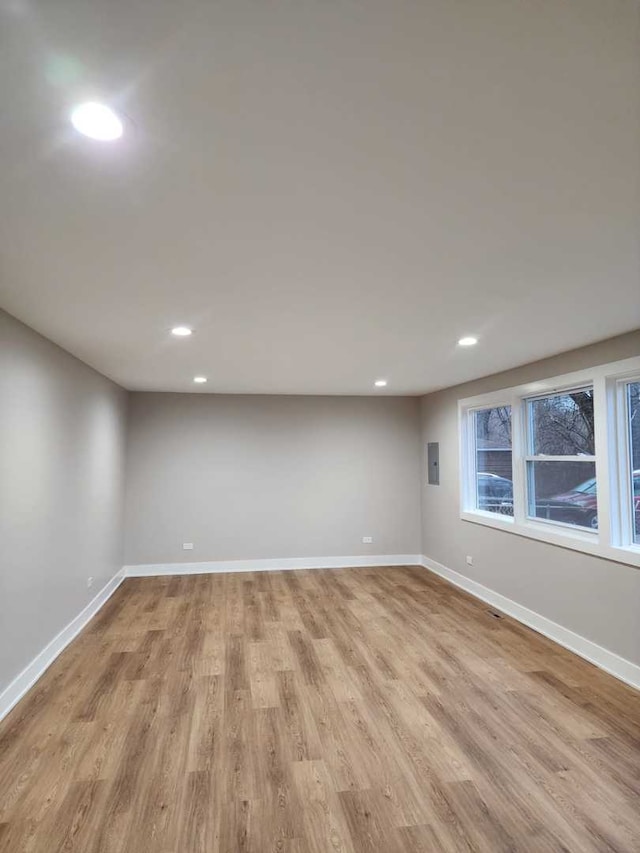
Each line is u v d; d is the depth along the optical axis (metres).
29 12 0.85
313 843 1.92
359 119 1.17
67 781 2.28
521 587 4.49
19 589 3.04
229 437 6.52
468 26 0.91
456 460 5.80
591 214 1.68
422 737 2.65
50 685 3.23
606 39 0.94
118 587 5.66
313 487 6.68
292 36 0.92
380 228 1.77
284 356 4.08
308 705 2.98
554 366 4.07
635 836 1.96
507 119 1.17
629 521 3.45
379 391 6.38
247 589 5.59
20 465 3.04
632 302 2.64
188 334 3.33
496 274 2.24
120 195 1.52
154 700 3.04
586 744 2.58
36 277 2.26
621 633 3.33
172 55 0.96
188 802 2.14
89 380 4.50
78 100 1.08
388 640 4.04
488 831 1.99
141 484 6.29
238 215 1.66
